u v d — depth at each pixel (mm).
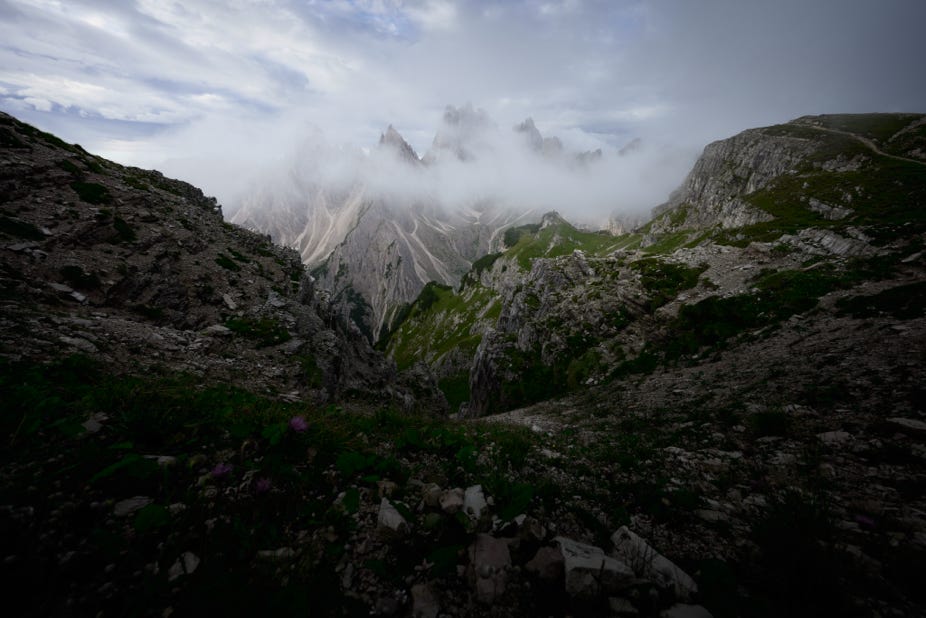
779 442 9602
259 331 20656
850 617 3477
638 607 3539
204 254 26703
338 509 4328
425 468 6582
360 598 3389
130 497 3844
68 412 4836
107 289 16688
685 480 7785
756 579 4070
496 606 3492
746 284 33688
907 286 20859
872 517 5449
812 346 18297
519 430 13672
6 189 19250
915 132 119438
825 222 67438
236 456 5012
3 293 12531
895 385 11078
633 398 21672
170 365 12578
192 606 2752
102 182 27344
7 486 3443
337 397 20359
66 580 2879
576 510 5660
